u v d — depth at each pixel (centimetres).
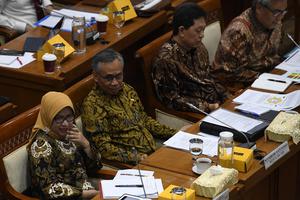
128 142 1018
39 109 948
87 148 952
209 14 1314
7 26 1434
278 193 1015
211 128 976
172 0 1414
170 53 1121
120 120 1012
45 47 1157
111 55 984
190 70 1145
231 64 1202
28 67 1146
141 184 851
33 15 1462
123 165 988
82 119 1005
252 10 1209
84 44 1189
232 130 960
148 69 1129
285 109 1040
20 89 1149
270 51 1248
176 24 1116
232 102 1071
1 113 1078
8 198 900
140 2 1379
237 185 862
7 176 901
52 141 911
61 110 902
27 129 931
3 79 1153
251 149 907
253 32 1209
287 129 948
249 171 881
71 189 902
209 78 1177
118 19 1276
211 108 1134
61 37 1188
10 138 909
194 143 934
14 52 1195
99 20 1246
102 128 995
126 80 1339
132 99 1041
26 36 1267
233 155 884
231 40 1198
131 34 1273
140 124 1037
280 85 1123
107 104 1008
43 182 892
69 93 993
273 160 912
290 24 1591
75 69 1138
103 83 994
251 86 1127
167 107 1134
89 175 984
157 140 1084
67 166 920
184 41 1123
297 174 1054
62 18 1303
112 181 858
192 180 869
